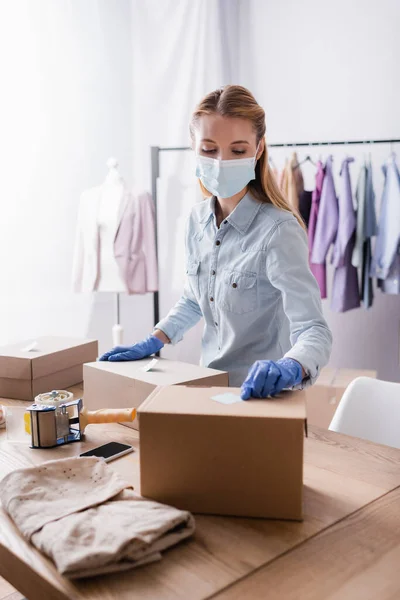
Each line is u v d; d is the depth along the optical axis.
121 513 0.96
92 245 3.14
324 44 3.58
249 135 1.48
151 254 3.26
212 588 0.82
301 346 1.32
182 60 3.70
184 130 3.79
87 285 3.17
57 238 3.22
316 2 3.57
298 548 0.92
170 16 3.60
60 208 3.22
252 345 1.66
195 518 1.02
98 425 1.48
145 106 3.58
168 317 1.82
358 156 3.53
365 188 3.03
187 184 3.83
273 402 1.08
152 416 1.03
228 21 3.87
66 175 3.24
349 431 1.63
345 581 0.84
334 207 3.07
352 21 3.46
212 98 1.49
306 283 1.47
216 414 1.01
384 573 0.86
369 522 1.00
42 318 3.20
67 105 3.21
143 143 3.60
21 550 0.92
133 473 1.19
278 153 3.82
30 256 3.12
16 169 3.02
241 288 1.59
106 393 1.50
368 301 3.16
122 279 3.15
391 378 3.59
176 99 3.71
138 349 1.65
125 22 3.42
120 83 3.44
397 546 0.93
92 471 1.11
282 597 0.80
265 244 1.54
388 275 3.06
